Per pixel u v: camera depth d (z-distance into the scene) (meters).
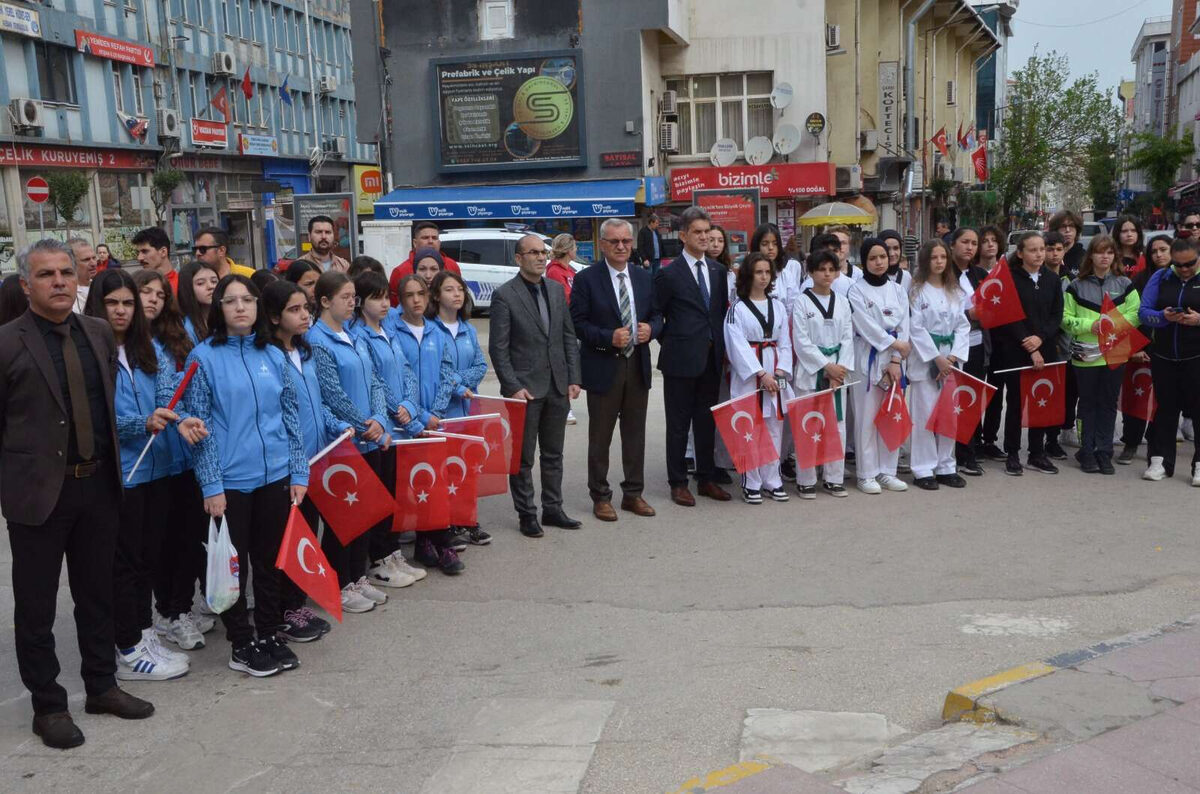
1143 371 9.14
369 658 5.52
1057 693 4.48
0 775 4.34
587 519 8.02
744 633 5.70
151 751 4.52
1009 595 6.18
